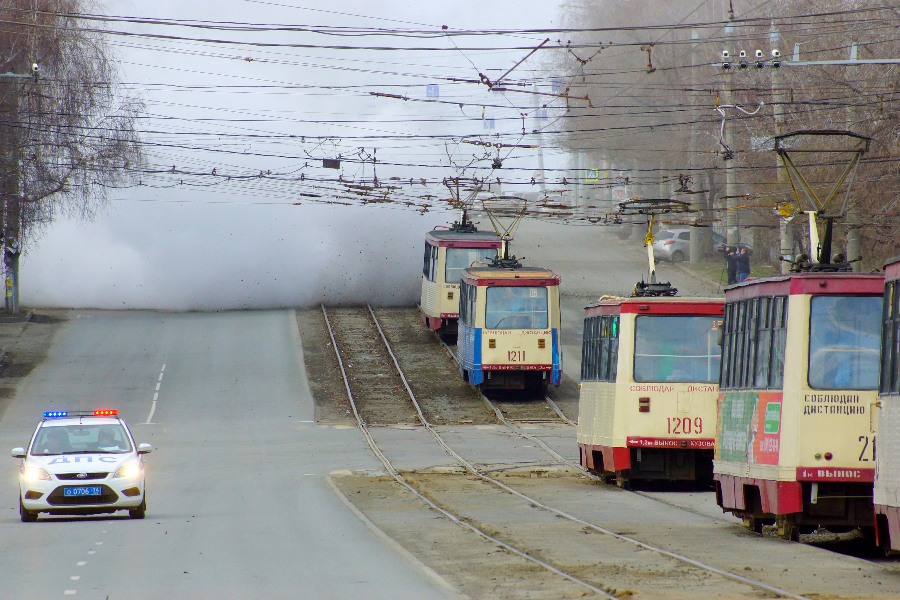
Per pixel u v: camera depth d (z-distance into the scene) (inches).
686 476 4202.8
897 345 2373.3
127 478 3420.3
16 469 5147.6
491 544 2844.5
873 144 6619.1
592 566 2470.5
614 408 4188.0
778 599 2048.5
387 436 6190.9
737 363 3248.0
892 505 2346.2
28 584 2279.8
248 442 5984.3
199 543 2888.8
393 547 2780.5
